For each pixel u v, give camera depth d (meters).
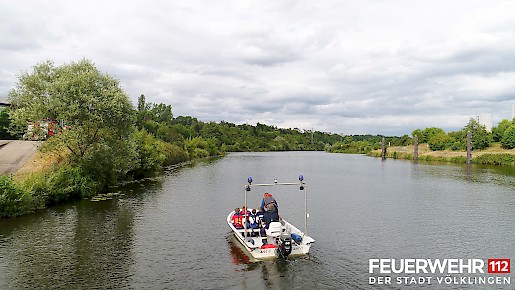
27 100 32.66
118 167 37.25
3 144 41.06
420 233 21.42
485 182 43.28
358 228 22.52
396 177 50.06
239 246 18.77
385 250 18.34
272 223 16.80
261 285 14.06
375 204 30.25
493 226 22.97
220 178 49.25
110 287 13.85
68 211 26.55
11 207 24.50
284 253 16.33
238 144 159.50
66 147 34.47
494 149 77.94
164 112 138.38
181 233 21.22
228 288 13.81
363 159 96.56
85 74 33.31
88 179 32.50
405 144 122.19
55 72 34.56
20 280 14.42
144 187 39.31
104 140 34.94
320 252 17.92
